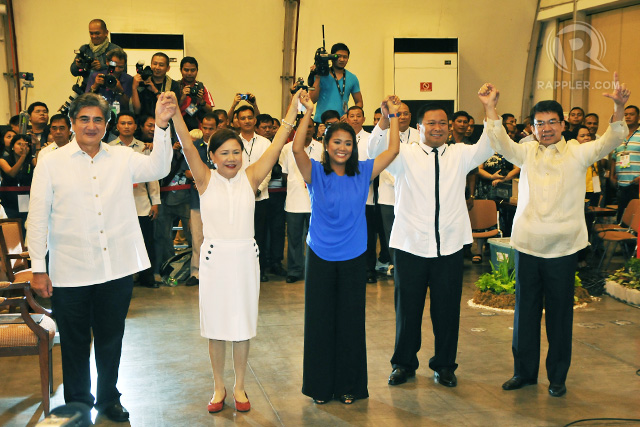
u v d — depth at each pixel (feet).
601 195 28.84
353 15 35.88
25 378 14.24
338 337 12.61
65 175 11.07
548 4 37.14
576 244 12.81
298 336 17.16
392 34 36.63
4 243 16.58
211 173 12.05
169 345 16.39
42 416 12.21
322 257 12.27
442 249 13.01
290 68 35.68
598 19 35.06
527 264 13.06
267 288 22.79
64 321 11.31
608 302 20.52
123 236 11.50
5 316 12.93
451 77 36.91
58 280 11.18
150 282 22.90
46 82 32.65
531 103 39.24
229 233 11.89
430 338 16.75
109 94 22.47
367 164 12.55
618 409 12.26
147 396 13.10
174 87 24.22
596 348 15.96
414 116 36.88
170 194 23.34
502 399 12.79
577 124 28.81
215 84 34.91
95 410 12.17
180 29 33.83
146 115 23.49
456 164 13.19
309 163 12.29
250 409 12.44
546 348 15.94
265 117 24.89
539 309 13.25
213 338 11.96
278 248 25.25
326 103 24.89
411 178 13.06
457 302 13.32
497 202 28.19
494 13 37.58
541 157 12.94
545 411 12.19
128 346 16.33
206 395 13.16
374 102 37.14
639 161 27.27
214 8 34.06
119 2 32.96
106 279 11.27
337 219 12.23
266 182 23.53
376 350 15.88
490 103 12.75
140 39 33.22
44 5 32.04
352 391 12.69
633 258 21.90
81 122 11.02
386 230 23.43
